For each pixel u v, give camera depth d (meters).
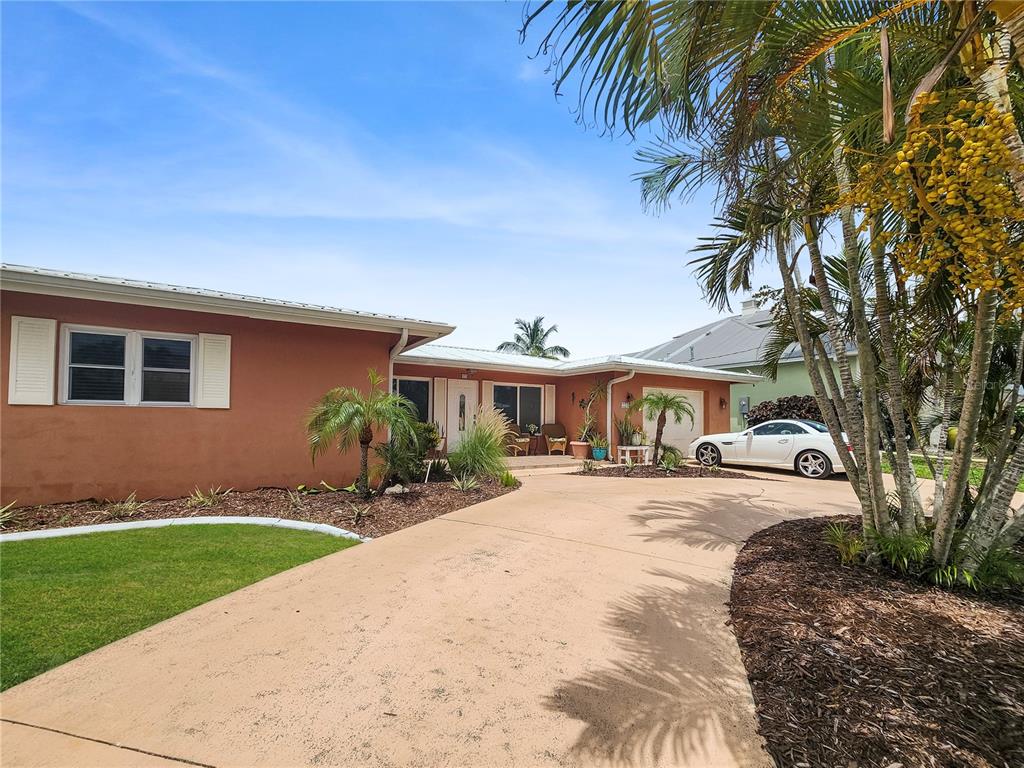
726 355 21.41
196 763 2.03
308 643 3.05
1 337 6.27
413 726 2.29
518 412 15.35
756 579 4.23
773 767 2.04
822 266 4.81
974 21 1.98
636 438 13.71
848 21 2.90
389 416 6.90
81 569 4.27
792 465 11.65
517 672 2.78
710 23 2.39
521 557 4.79
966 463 3.73
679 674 2.77
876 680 2.58
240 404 7.71
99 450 6.77
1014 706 2.32
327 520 6.07
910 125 2.14
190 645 3.00
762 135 3.59
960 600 3.62
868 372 4.25
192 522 5.93
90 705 2.39
